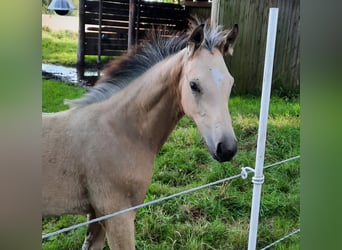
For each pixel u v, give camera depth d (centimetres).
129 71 160
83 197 155
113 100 157
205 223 217
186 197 230
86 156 149
